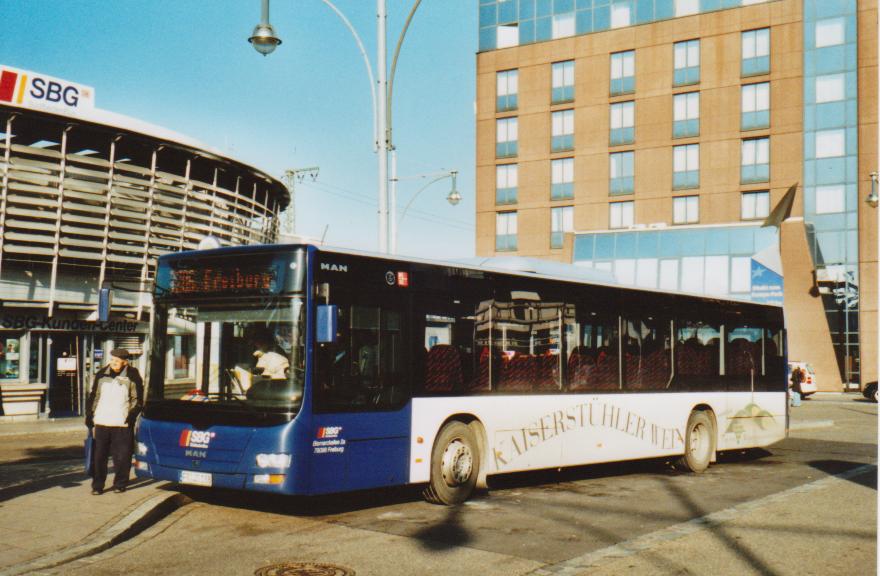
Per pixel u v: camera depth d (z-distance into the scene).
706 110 50.69
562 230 54.03
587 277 13.38
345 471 8.86
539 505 10.20
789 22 49.28
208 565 6.95
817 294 47.53
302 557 7.26
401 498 10.55
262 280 8.89
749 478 13.27
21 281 21.55
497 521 9.09
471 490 10.40
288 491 8.38
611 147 52.91
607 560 7.29
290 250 8.84
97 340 23.77
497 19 56.75
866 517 9.45
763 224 43.91
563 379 11.88
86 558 7.11
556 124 54.59
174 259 9.49
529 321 11.42
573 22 54.38
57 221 21.78
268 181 28.39
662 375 13.73
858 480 12.88
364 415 9.10
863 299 49.00
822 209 50.19
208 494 10.36
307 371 8.59
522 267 12.32
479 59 57.03
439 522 8.97
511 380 11.06
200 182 25.02
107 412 9.70
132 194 23.09
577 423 12.00
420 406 9.77
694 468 14.20
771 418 16.16
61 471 12.24
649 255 47.53
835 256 49.91
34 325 22.09
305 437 8.49
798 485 12.35
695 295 14.64
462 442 10.30
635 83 52.50
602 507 10.09
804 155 50.59
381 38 16.42
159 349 9.44
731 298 15.53
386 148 16.47
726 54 50.47
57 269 22.20
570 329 12.08
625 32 52.91
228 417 8.73
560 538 8.21
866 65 49.38
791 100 49.03
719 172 50.22
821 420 25.56
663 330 13.84
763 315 16.38
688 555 7.51
